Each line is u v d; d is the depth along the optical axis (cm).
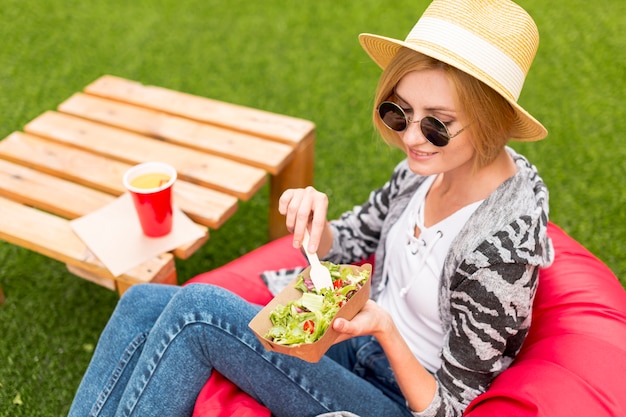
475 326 120
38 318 220
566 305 152
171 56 361
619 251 250
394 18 397
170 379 131
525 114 113
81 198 190
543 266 129
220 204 188
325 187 279
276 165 204
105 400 141
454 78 111
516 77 116
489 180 125
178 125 222
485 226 121
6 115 311
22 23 381
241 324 129
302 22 392
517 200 122
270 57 362
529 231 119
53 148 211
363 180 284
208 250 252
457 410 125
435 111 116
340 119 318
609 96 334
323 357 134
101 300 228
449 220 129
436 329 139
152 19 392
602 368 129
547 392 122
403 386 124
